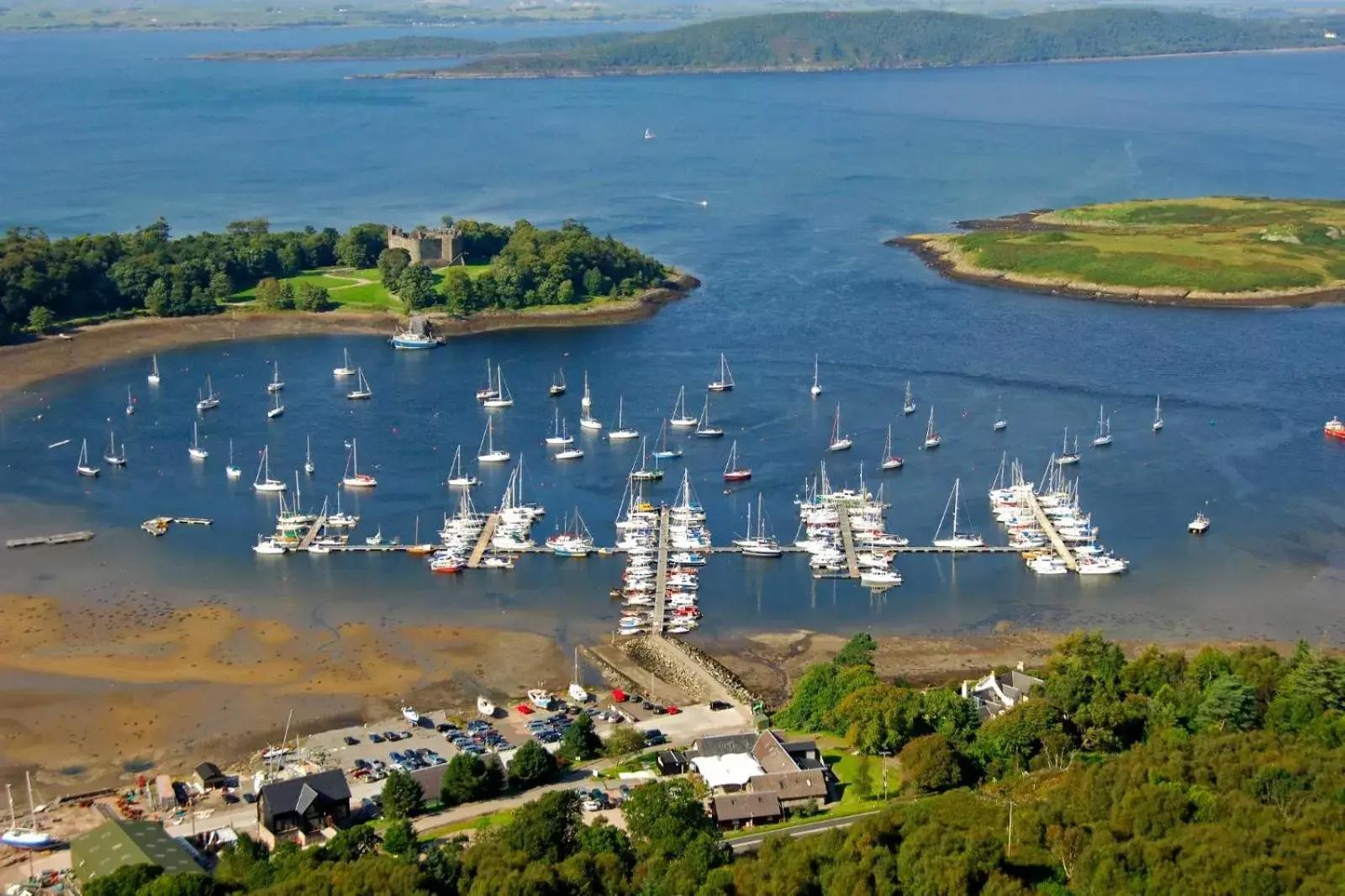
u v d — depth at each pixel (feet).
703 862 549.13
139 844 574.97
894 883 529.04
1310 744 616.39
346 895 512.63
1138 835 545.44
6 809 640.58
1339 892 487.61
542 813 578.66
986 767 651.66
